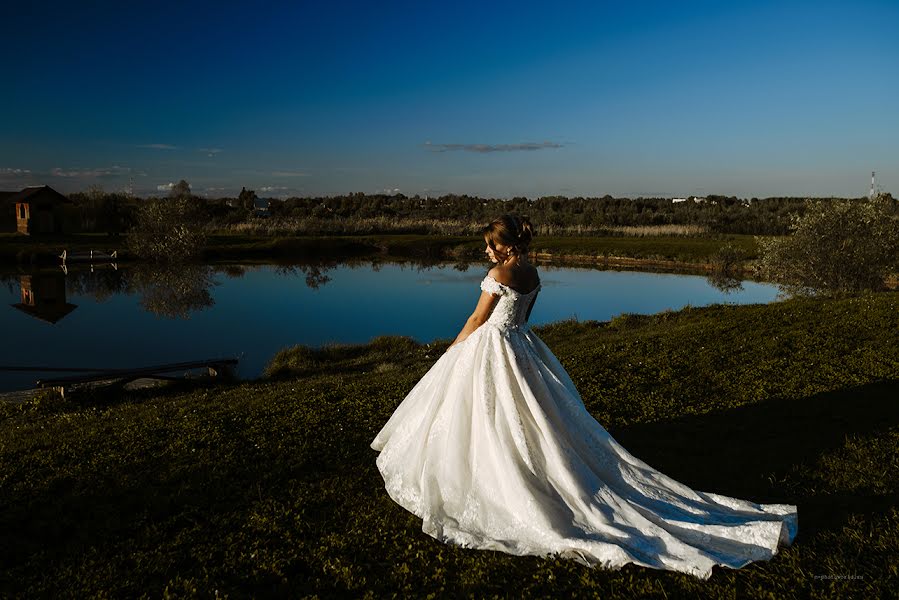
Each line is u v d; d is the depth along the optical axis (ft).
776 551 12.66
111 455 20.49
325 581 12.63
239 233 191.11
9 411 35.12
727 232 196.44
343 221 217.77
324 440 21.24
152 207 144.97
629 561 12.21
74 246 148.05
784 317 43.14
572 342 50.06
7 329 69.72
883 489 15.98
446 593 12.10
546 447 13.82
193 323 73.46
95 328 70.69
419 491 15.15
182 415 26.84
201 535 14.65
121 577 12.96
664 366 31.65
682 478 17.22
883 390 25.12
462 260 151.43
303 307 84.74
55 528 15.20
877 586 11.66
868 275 71.51
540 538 13.07
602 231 197.26
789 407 23.62
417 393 16.08
